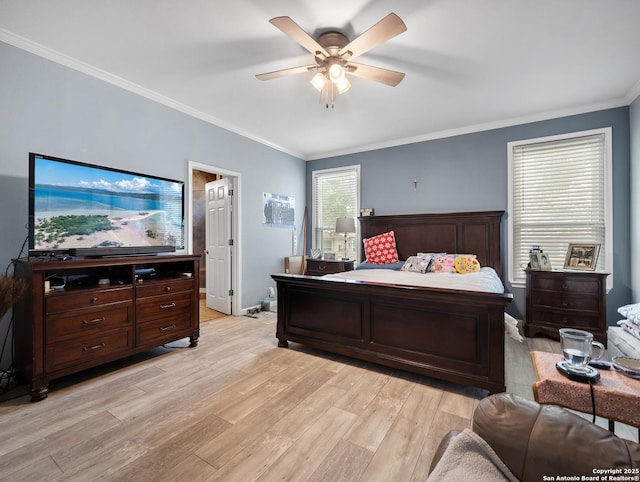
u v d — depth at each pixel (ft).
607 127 10.96
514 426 2.83
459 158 13.80
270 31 7.30
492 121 12.83
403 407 6.45
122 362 8.75
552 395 3.60
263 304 14.97
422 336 7.57
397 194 15.42
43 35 7.46
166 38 7.57
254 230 14.94
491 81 9.50
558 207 11.96
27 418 6.00
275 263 16.22
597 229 11.33
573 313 10.45
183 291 9.71
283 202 16.78
